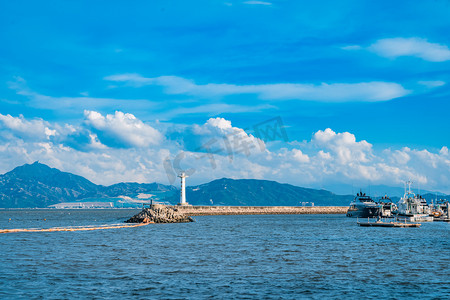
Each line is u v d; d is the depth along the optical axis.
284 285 43.75
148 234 106.56
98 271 50.72
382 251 71.06
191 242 85.88
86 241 86.44
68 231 116.44
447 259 61.75
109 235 102.44
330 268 53.72
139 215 175.88
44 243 81.88
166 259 60.94
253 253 68.19
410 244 82.50
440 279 47.03
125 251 69.94
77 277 46.94
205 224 158.12
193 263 57.34
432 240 91.38
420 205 193.50
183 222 172.25
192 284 43.94
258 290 41.56
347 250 72.38
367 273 50.41
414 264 57.12
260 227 139.12
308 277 47.88
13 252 67.56
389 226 141.38
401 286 43.44
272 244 82.31
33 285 42.72
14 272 49.50
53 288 41.56
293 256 64.62
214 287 42.69
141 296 39.00
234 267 54.22
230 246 78.31
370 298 38.91
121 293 39.94
